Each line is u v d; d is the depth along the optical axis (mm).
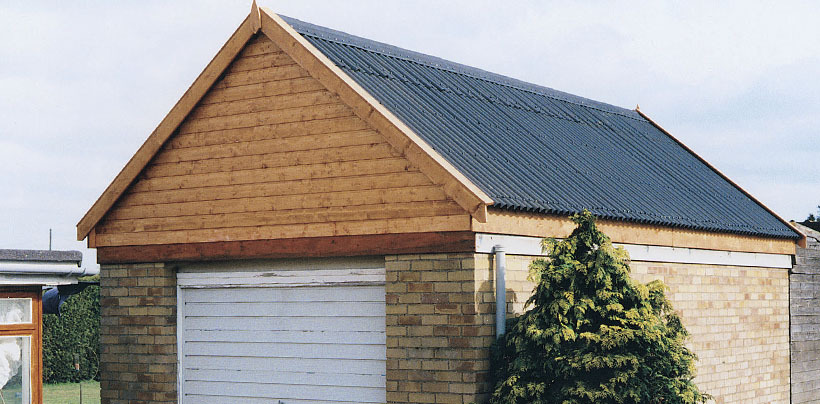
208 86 13969
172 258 14344
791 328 19562
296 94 13352
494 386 12016
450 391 11875
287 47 13328
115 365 14828
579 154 16031
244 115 13805
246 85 13797
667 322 12891
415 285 12211
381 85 14016
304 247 13172
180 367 14430
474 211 11633
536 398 11570
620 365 11422
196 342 14375
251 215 13648
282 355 13617
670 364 11789
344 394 13047
